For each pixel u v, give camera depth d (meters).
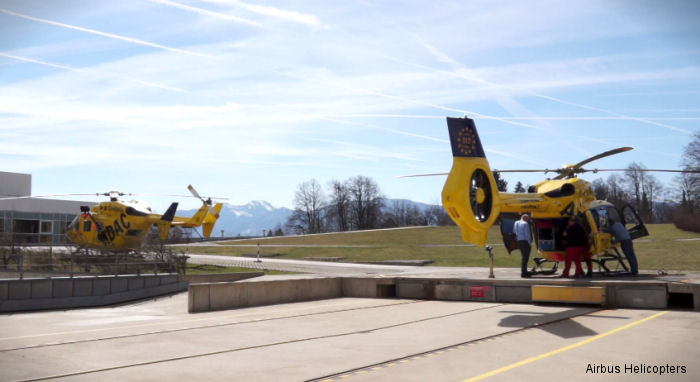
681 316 13.27
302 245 59.44
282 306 17.48
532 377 7.50
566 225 18.27
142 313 17.59
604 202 18.61
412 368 8.18
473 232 13.41
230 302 17.23
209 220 46.56
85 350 9.91
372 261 42.69
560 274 19.61
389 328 12.25
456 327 12.22
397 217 131.50
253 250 56.38
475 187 13.62
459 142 13.34
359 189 112.44
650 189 97.50
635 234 19.75
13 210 59.50
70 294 22.28
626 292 15.06
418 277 18.94
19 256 27.48
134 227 36.50
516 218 18.59
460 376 7.62
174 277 27.89
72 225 35.75
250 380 7.57
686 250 35.69
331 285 20.12
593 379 7.37
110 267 29.45
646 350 9.28
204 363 8.71
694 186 63.25
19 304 20.59
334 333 11.64
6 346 10.41
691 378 7.44
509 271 23.66
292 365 8.51
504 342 10.23
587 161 17.59
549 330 11.57
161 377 7.77
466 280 17.77
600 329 11.55
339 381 7.48
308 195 114.56
